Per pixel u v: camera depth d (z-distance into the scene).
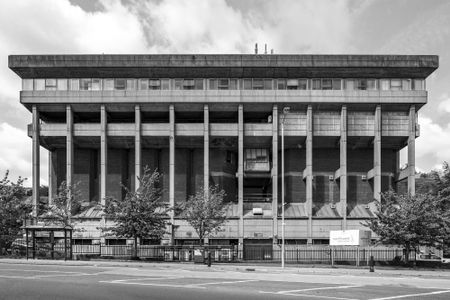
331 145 53.47
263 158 55.00
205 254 37.22
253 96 50.03
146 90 50.28
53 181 55.19
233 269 28.83
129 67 50.22
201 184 53.75
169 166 52.44
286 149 54.41
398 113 51.16
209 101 49.97
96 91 50.28
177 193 53.84
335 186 53.47
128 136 51.12
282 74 50.78
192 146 54.16
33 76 50.94
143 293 15.09
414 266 34.75
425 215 34.69
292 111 51.00
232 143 53.25
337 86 51.00
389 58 49.72
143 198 39.31
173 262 36.00
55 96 50.09
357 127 50.91
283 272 27.55
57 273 22.75
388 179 53.97
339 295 15.29
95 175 55.09
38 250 39.06
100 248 42.25
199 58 49.78
